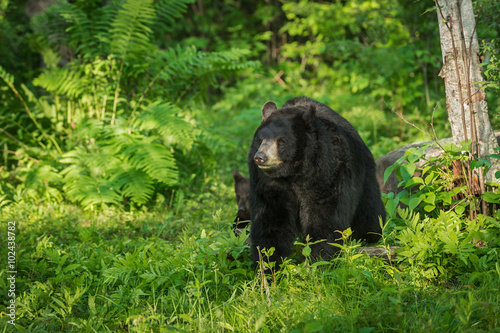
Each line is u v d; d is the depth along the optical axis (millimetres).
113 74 13734
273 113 7500
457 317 5699
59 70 13820
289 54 25203
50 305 6590
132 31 13484
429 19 16688
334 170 7383
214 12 29391
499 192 7742
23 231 10359
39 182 12641
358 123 17984
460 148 7941
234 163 16344
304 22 23219
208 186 14203
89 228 9656
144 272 7418
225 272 7344
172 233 10562
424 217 8727
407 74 18266
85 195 12062
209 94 27062
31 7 18984
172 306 6605
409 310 6117
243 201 11102
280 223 7516
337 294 6508
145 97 14219
